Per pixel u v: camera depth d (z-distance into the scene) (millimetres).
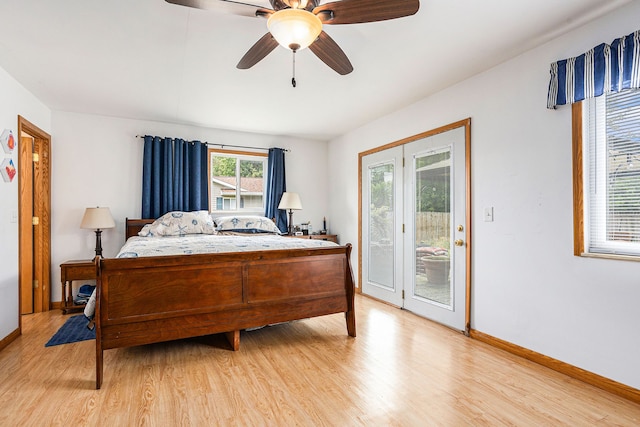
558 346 2232
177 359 2389
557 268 2244
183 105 3574
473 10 1925
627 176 1961
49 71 2727
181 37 2213
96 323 2004
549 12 1951
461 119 2961
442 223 3188
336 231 5047
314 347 2617
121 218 4004
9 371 2195
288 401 1848
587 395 1930
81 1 1833
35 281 3582
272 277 2580
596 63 1980
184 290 2281
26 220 3527
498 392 1958
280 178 4844
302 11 1504
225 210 4660
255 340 2771
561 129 2219
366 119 4113
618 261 1949
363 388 1991
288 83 2986
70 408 1766
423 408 1789
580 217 2115
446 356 2459
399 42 2283
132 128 4070
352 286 2857
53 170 3729
